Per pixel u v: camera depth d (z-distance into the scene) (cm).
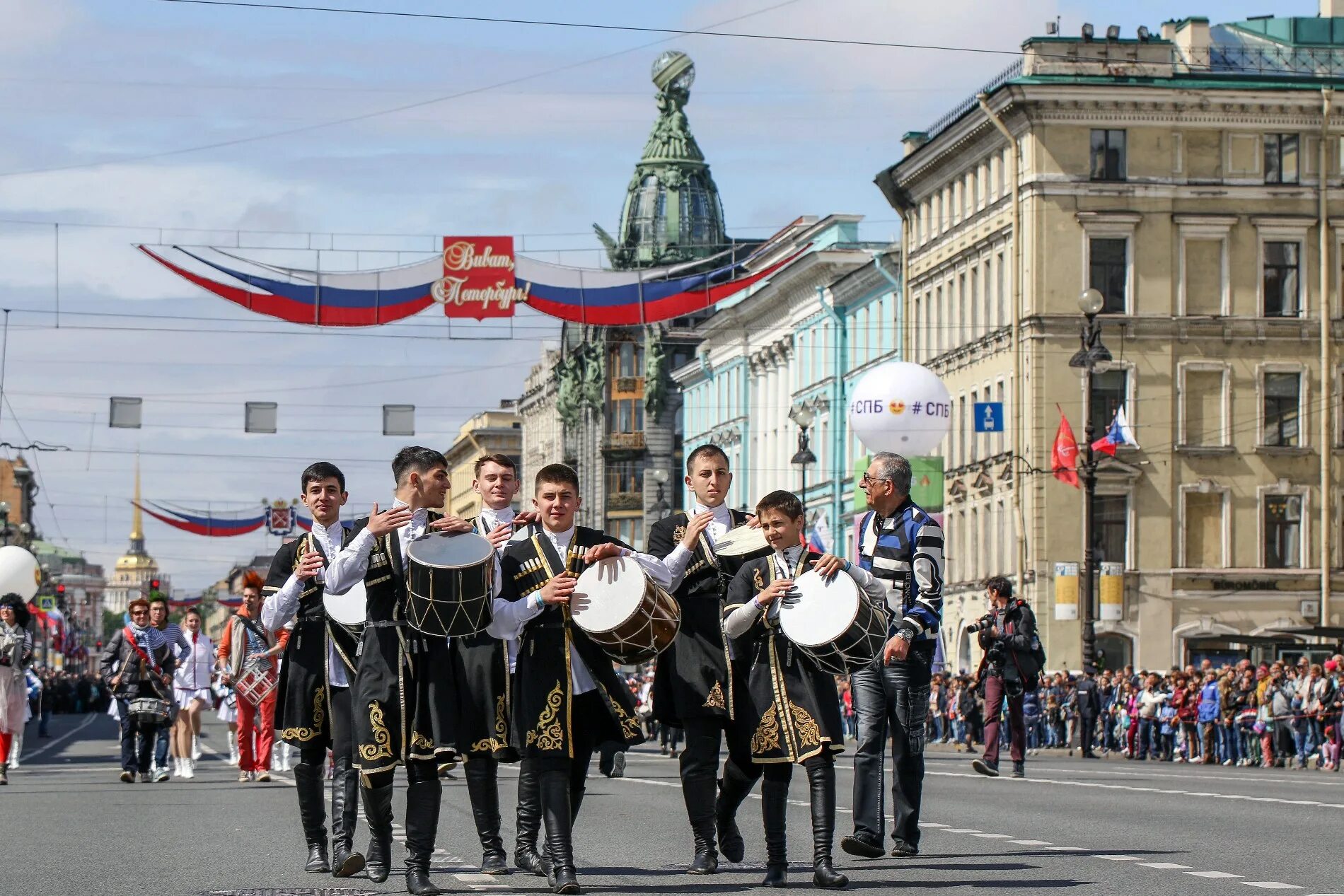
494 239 3672
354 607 1227
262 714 2627
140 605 2694
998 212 7075
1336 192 6875
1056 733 5019
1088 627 4972
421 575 1157
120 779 2691
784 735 1218
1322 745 3594
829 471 8869
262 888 1244
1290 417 6875
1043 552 6694
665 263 12456
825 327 8944
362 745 1197
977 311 7319
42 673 7038
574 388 13688
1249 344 6844
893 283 8144
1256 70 7206
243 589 2628
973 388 7319
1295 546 6856
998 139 7050
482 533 1285
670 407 12875
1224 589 6769
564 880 1180
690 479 1299
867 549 1405
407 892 1205
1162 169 6838
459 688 1195
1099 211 6800
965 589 7344
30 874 1349
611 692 1209
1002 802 2119
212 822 1884
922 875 1293
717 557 1257
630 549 1235
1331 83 6994
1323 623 6762
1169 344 6812
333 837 1302
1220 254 6869
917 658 1398
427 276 3669
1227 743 3928
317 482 1312
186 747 2728
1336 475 6856
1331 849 1510
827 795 1223
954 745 5197
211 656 2750
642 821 1845
